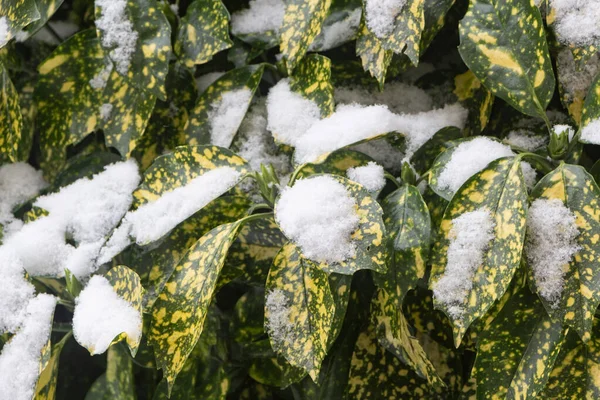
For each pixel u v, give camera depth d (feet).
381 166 3.86
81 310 3.80
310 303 3.66
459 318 3.56
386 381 3.96
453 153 3.75
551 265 3.56
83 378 4.22
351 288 4.00
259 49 4.14
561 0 3.73
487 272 3.55
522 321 3.66
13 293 3.94
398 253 3.69
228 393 4.18
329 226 3.59
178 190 3.85
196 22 4.06
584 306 3.52
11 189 4.25
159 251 3.94
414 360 3.75
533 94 3.73
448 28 4.13
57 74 4.15
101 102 4.12
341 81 4.15
